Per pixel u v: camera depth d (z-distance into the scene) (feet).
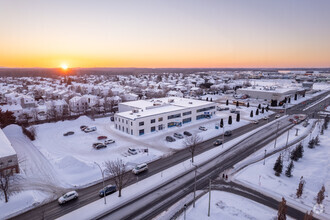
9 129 219.82
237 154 171.53
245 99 461.78
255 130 239.09
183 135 219.82
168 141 200.13
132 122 216.33
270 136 217.15
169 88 618.44
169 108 265.95
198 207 105.50
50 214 100.01
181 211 102.37
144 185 125.39
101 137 206.39
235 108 363.56
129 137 212.43
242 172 141.90
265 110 346.33
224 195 116.37
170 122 247.09
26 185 124.16
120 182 113.50
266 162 156.35
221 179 133.08
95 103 365.81
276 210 104.73
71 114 328.08
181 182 129.08
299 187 114.32
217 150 179.52
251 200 112.37
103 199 111.86
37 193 116.57
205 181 130.72
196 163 154.92
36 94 504.43
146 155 163.73
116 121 241.14
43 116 311.88
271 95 433.48
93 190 120.88
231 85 654.53
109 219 96.58
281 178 134.62
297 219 98.73
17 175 134.21
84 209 103.55
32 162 154.81
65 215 99.30
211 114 303.07
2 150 140.46
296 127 246.88
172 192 118.62
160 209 103.81
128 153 171.73
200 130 235.81
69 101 353.10
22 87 604.08
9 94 393.09
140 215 99.35
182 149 181.47
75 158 149.59
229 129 241.35
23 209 103.14
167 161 158.30
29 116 296.10
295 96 442.50
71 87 598.34
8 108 285.02
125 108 289.74
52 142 198.70
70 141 201.77
